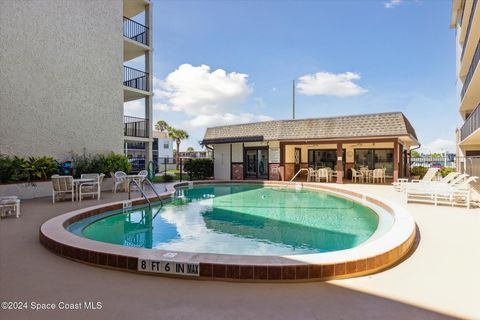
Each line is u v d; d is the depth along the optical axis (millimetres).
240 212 9883
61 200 10328
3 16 10633
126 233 7371
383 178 18047
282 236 7047
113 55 15117
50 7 12172
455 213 8227
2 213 7613
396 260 4469
